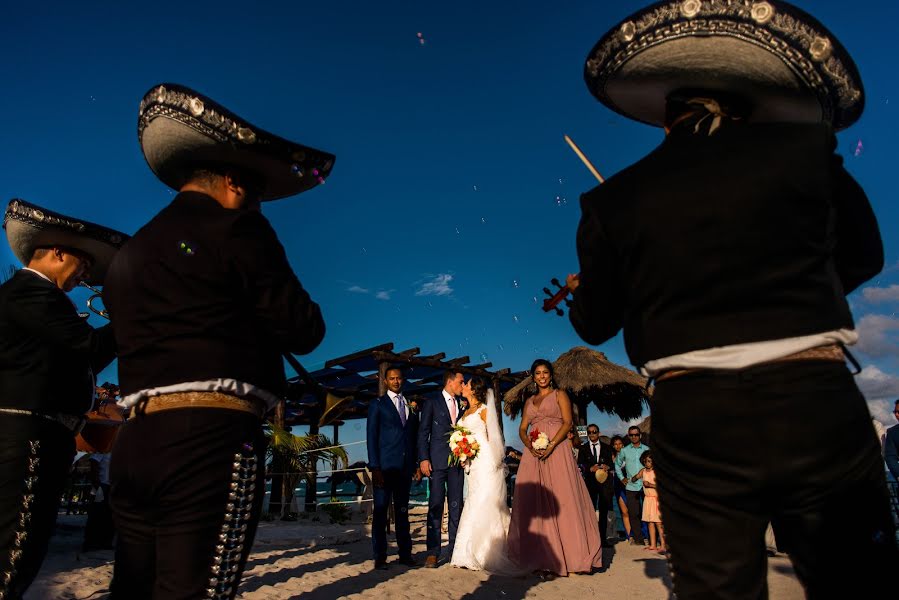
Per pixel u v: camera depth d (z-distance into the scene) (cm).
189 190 168
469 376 1252
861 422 112
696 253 120
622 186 137
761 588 117
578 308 158
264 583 472
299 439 1167
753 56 131
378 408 591
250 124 162
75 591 399
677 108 143
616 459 916
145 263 151
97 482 610
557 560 514
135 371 148
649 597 442
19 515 212
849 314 118
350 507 1217
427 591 454
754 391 113
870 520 111
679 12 132
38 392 221
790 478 110
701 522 120
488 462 581
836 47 127
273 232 162
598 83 156
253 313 154
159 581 140
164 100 161
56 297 229
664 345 123
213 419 144
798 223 116
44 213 240
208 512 142
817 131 121
